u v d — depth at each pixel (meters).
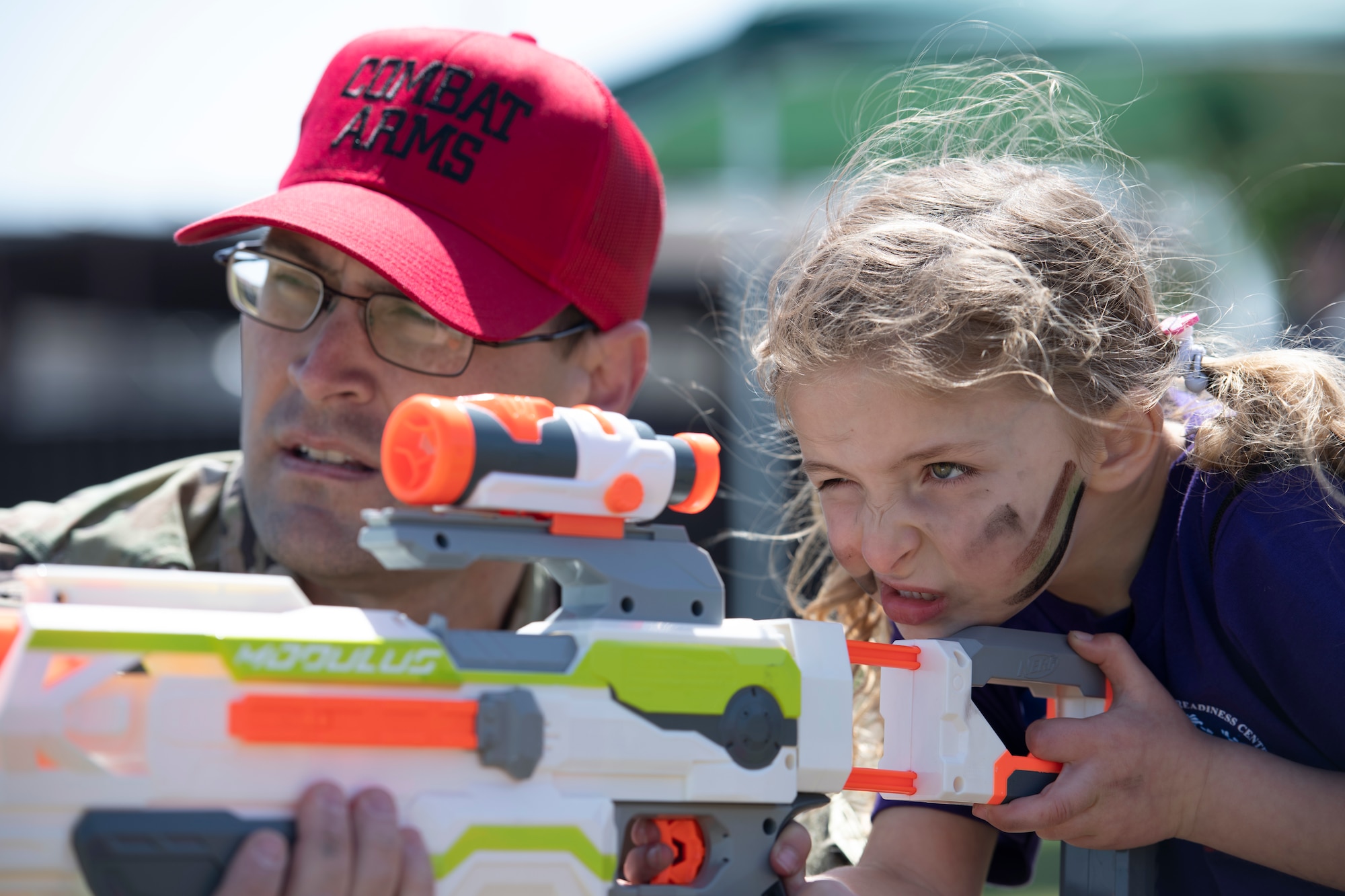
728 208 6.96
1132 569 2.11
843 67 6.56
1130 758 1.74
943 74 2.79
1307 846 1.75
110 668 1.16
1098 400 1.87
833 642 1.59
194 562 2.61
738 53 6.57
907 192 2.05
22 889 1.12
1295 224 8.19
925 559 1.81
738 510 6.12
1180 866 2.02
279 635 1.24
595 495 1.45
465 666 1.34
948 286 1.78
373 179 2.43
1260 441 1.99
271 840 1.18
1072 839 1.75
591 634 1.41
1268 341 2.55
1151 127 8.50
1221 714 1.97
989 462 1.77
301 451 2.33
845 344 1.75
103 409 10.76
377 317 2.31
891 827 2.18
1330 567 1.84
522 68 2.54
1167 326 2.12
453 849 1.29
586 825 1.36
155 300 10.97
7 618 1.25
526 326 2.41
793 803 1.55
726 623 1.54
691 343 9.48
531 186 2.46
